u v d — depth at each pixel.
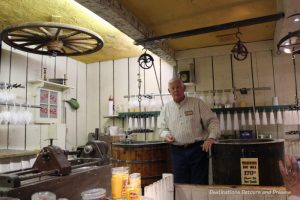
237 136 4.31
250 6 3.10
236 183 2.79
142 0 2.87
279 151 2.87
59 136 4.43
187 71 4.74
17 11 3.22
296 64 4.21
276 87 4.29
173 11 3.18
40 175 1.23
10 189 1.06
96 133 3.13
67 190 1.32
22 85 4.16
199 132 3.41
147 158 3.59
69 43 3.29
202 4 3.02
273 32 3.99
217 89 4.62
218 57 4.66
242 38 4.24
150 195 1.71
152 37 3.62
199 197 1.98
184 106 3.47
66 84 5.07
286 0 2.30
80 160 1.73
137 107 4.92
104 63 5.62
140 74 5.27
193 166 3.36
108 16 2.85
